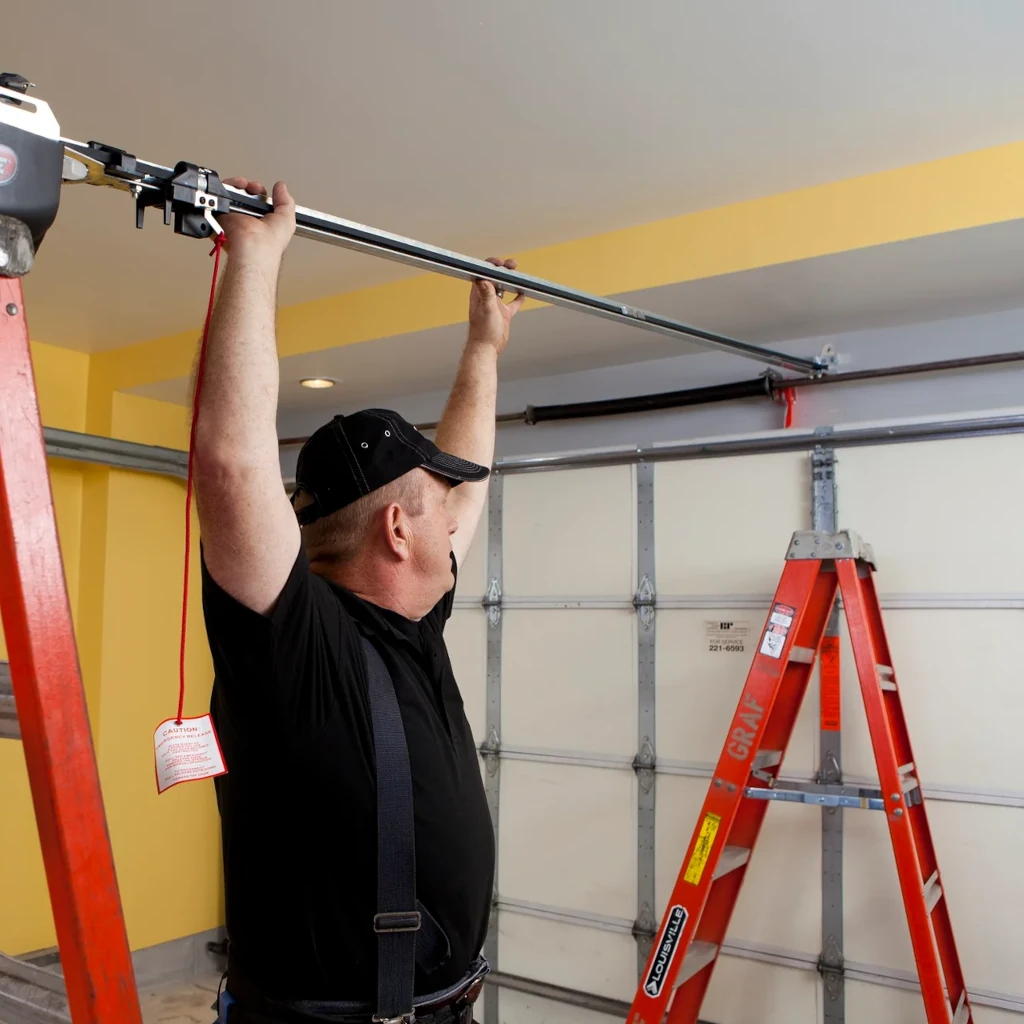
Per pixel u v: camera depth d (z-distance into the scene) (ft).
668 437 11.64
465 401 5.73
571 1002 10.48
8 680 3.16
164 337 12.99
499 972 11.12
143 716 13.53
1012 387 9.61
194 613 14.35
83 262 10.18
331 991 3.50
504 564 11.62
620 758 10.59
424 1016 3.63
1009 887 8.49
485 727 11.53
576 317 10.07
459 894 3.77
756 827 8.91
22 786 12.60
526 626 11.38
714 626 10.18
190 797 14.06
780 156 7.86
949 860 8.75
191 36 6.28
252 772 3.55
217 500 3.07
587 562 11.03
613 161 7.97
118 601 13.37
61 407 13.55
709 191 8.52
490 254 10.08
